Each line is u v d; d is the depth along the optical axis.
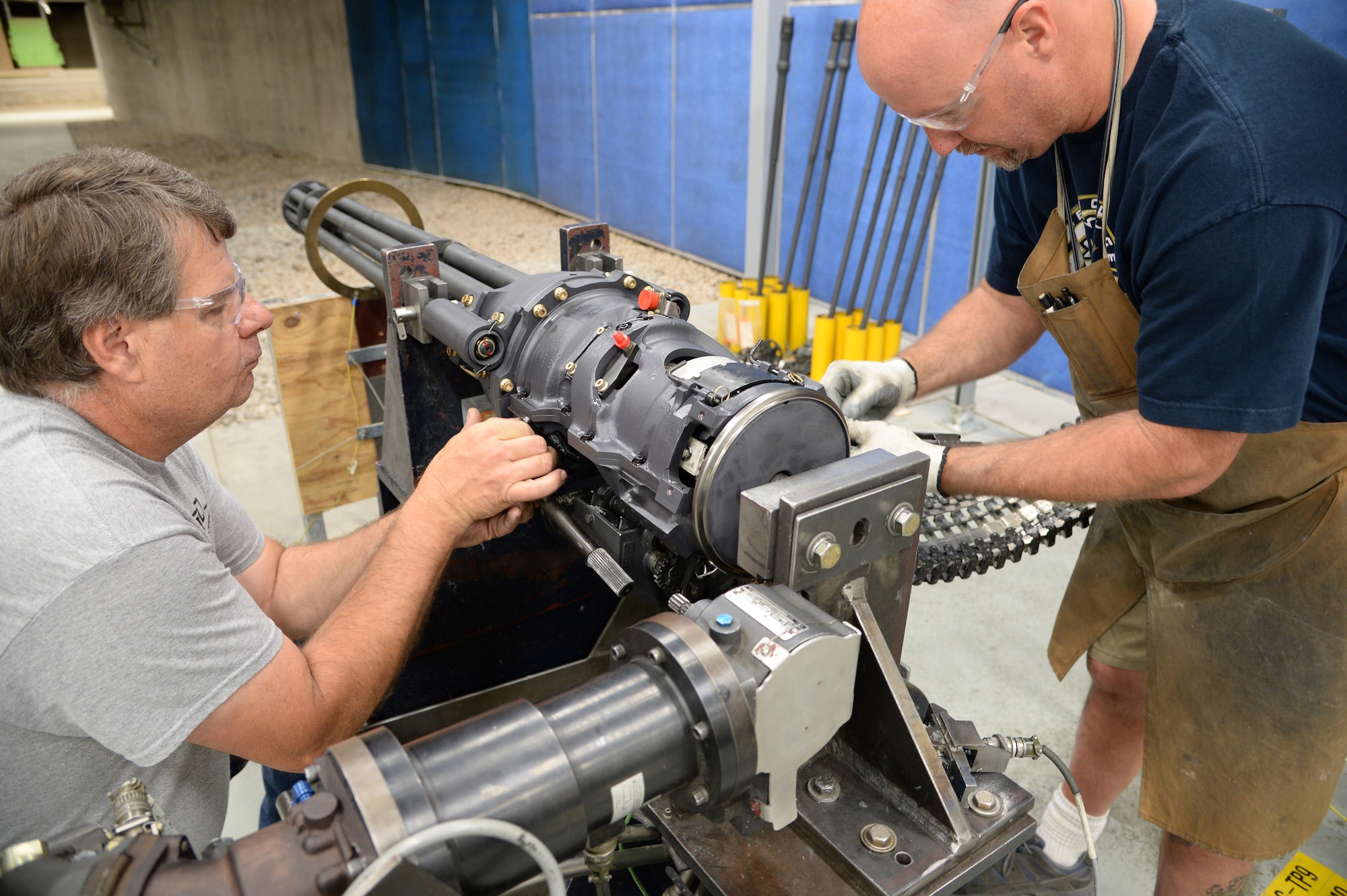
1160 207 0.88
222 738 0.79
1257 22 0.89
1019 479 1.05
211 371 0.82
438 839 0.51
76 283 0.72
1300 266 0.82
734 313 3.77
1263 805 1.17
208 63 10.84
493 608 1.43
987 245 3.12
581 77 6.06
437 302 1.19
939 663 2.05
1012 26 0.85
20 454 0.73
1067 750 1.81
